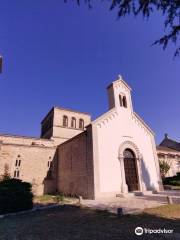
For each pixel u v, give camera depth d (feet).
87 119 122.42
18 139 96.07
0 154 77.66
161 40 21.65
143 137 73.46
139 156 68.28
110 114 67.26
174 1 20.22
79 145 68.85
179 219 30.04
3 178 73.97
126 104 74.59
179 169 118.93
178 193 59.62
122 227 26.48
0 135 92.84
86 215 35.22
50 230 26.27
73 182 68.69
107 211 38.04
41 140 100.94
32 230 26.61
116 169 61.31
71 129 112.37
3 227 28.99
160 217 31.76
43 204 51.67
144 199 51.72
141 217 32.12
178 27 20.52
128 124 71.00
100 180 56.75
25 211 41.81
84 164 62.80
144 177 67.00
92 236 22.99
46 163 85.92
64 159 81.05
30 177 80.43
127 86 77.97
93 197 54.49
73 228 26.91
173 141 154.40
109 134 64.44
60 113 113.50
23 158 81.66
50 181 83.66
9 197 41.93
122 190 59.36
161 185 69.62
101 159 59.41
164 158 116.26
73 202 50.85
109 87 75.82
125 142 67.41
